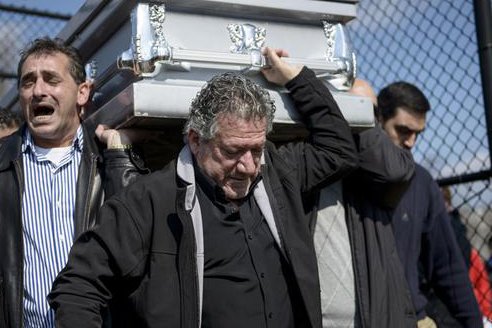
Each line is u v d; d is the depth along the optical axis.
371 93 3.01
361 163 2.80
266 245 2.37
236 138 2.23
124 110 2.50
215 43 2.60
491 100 3.73
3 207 2.70
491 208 4.04
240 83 2.28
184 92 2.48
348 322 2.73
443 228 3.71
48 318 2.63
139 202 2.31
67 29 3.10
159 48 2.46
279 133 2.87
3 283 2.61
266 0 2.64
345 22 2.86
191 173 2.31
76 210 2.65
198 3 2.54
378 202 2.89
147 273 2.29
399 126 3.72
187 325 2.21
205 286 2.29
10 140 2.83
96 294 2.26
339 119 2.66
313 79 2.66
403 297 2.83
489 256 4.34
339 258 2.77
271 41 2.71
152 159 2.94
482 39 3.75
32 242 2.69
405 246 3.49
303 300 2.34
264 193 2.41
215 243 2.31
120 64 2.53
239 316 2.28
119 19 2.65
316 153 2.64
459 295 3.74
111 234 2.28
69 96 2.79
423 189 3.64
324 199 2.82
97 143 2.75
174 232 2.30
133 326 2.31
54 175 2.78
